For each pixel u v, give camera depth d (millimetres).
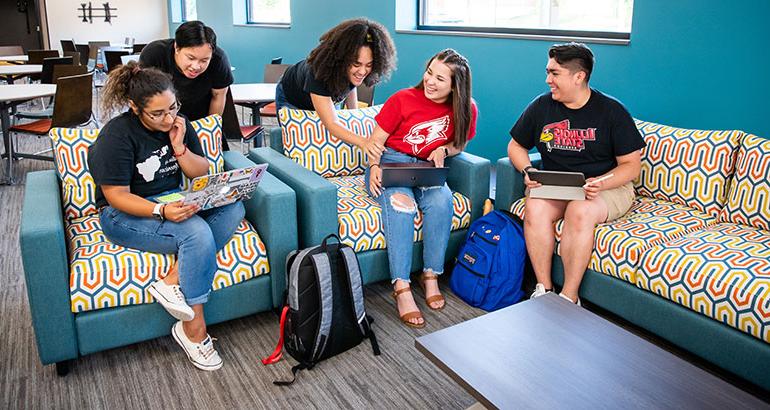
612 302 2314
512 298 2553
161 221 2020
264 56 7598
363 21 2543
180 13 10953
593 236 2354
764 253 2031
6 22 11055
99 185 2014
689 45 2857
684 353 2256
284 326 2150
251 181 2150
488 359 1495
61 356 1980
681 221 2400
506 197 2793
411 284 2809
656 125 2729
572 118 2525
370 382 2057
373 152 2590
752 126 2672
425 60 4629
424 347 1539
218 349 2252
